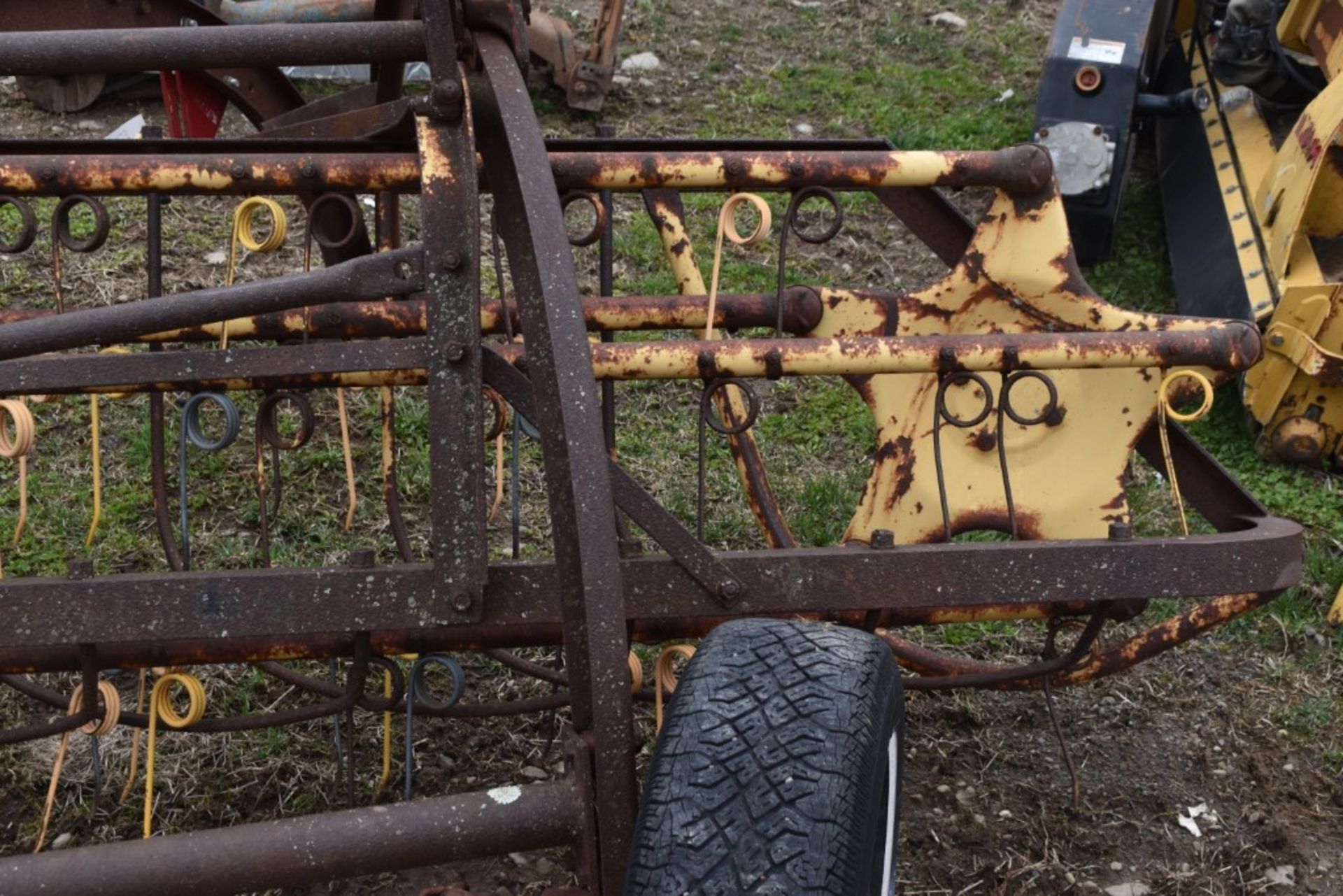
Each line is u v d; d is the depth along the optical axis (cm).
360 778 316
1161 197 630
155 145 288
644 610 221
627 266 559
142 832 298
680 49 772
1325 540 438
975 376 253
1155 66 662
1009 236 294
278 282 204
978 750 345
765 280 559
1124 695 368
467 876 290
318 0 422
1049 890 300
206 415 454
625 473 222
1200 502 297
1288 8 530
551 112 680
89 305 496
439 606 205
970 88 753
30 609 203
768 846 158
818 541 420
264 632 206
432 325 203
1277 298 466
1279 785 340
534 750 328
